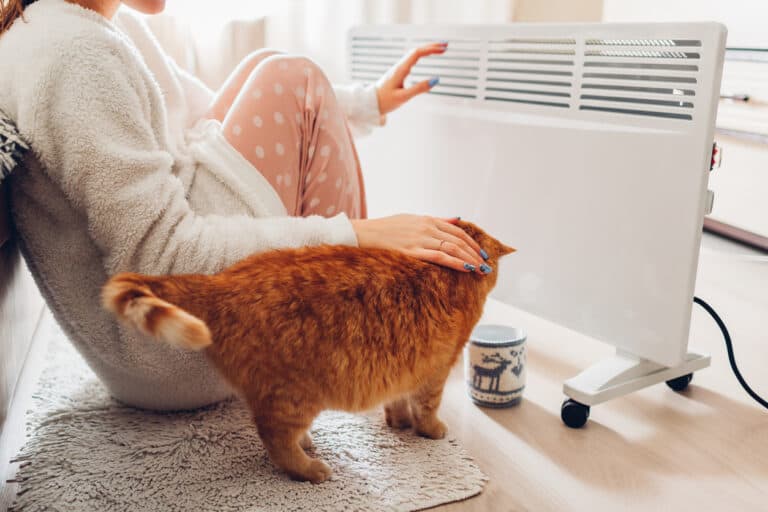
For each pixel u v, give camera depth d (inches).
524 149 52.1
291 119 42.1
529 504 38.6
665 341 45.6
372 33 64.3
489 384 48.4
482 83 54.6
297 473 38.5
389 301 35.6
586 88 47.1
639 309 46.8
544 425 47.1
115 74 34.0
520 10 90.3
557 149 49.6
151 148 35.5
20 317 46.6
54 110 32.9
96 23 35.4
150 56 45.4
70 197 34.5
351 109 56.0
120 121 34.2
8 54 33.6
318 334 34.1
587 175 48.0
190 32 75.4
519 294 55.5
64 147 33.2
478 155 56.2
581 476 41.4
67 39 33.1
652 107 43.4
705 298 68.4
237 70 50.4
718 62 39.9
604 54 45.7
